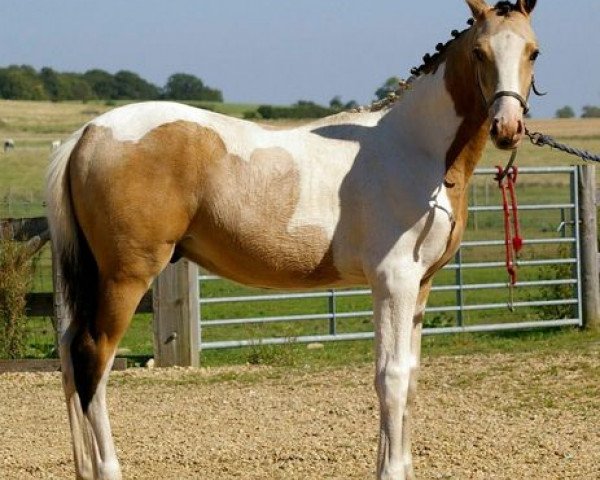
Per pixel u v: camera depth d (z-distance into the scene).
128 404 9.26
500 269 21.88
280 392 9.66
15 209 26.30
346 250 5.99
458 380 9.91
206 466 7.05
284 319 12.12
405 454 6.26
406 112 6.04
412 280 5.84
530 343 12.27
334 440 7.75
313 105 69.00
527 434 7.78
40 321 14.04
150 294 11.32
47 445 7.75
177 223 5.90
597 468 6.84
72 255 6.01
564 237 13.77
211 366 11.42
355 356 11.91
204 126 5.94
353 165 5.97
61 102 92.94
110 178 5.79
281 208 5.93
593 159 6.36
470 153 5.98
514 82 5.50
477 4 5.78
